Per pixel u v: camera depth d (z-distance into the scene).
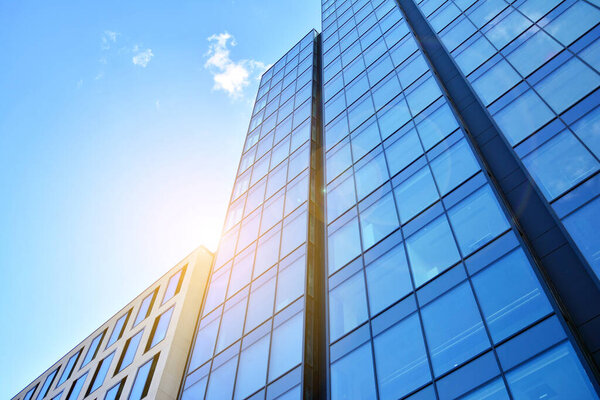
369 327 21.08
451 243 20.44
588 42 21.67
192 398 28.45
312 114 40.66
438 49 32.88
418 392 17.12
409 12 40.47
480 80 26.27
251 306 29.77
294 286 27.48
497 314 16.72
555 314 15.21
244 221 37.84
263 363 25.58
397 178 26.28
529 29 25.81
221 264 36.19
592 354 14.40
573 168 18.28
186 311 37.62
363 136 31.91
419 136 27.20
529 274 16.72
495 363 15.63
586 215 16.66
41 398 48.47
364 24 45.59
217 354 29.45
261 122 50.44
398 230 23.55
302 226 30.59
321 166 35.88
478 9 31.36
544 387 14.12
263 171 41.56
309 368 23.12
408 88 31.47
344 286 24.02
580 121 19.30
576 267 16.45
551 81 22.05
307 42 56.44
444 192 22.77
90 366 44.16
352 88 38.06
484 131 24.20
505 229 18.75
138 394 33.47
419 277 20.64
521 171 20.78
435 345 17.86
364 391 19.14
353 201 28.09
